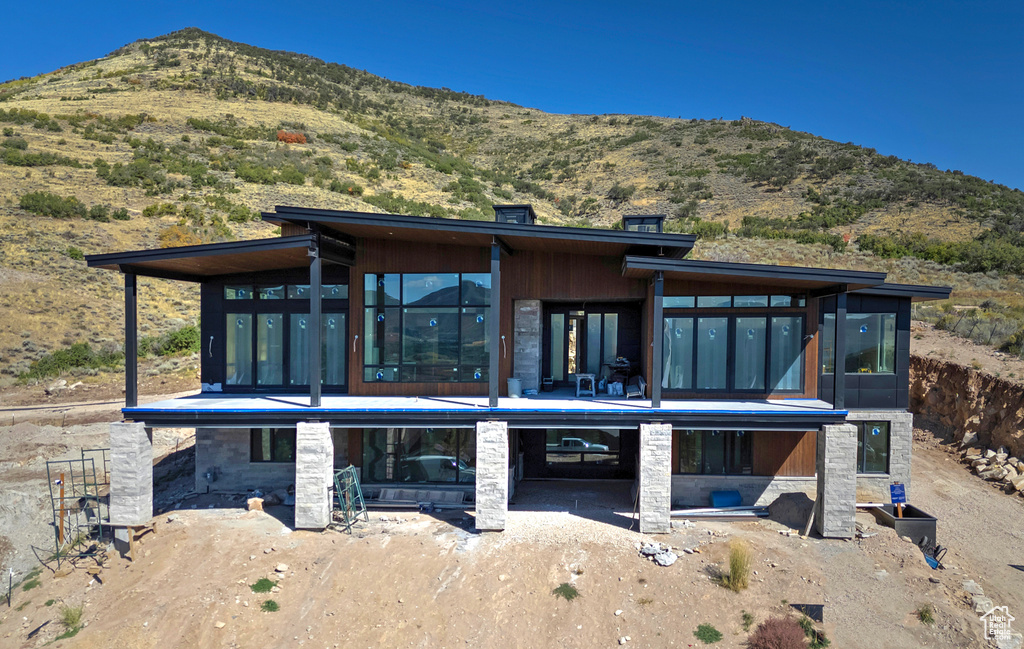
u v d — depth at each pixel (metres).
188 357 31.80
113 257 13.90
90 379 28.22
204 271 16.20
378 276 15.71
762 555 12.53
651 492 13.46
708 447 15.45
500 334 15.73
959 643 10.19
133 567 13.27
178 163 51.66
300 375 16.50
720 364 14.99
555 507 15.23
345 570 12.38
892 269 37.41
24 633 11.65
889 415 15.71
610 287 15.51
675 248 14.03
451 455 16.06
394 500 15.60
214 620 11.14
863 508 15.28
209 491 16.66
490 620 10.99
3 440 20.83
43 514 16.58
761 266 12.91
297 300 16.45
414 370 15.70
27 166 46.91
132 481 13.95
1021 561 13.47
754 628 10.45
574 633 10.65
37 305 31.80
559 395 15.95
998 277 36.34
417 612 11.25
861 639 10.23
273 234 41.84
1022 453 17.75
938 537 14.52
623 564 12.26
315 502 13.95
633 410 13.41
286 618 11.26
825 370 15.95
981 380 20.23
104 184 46.38
